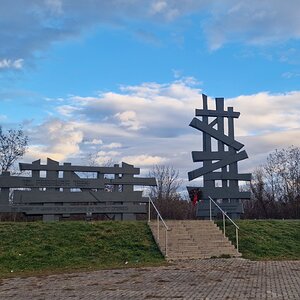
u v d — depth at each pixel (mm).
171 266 14758
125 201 22969
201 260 16234
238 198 25734
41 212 21375
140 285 11188
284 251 18438
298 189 44156
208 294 9797
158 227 18266
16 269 14781
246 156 26203
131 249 17391
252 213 40500
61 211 21688
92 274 13406
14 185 21219
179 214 40188
